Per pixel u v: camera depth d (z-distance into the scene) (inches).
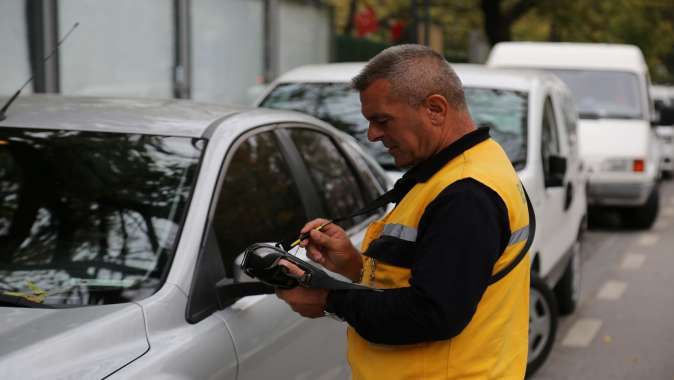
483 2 1138.7
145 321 144.6
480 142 120.8
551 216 340.2
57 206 174.6
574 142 412.2
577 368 321.4
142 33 652.7
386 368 121.5
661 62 2003.0
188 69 710.5
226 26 773.9
